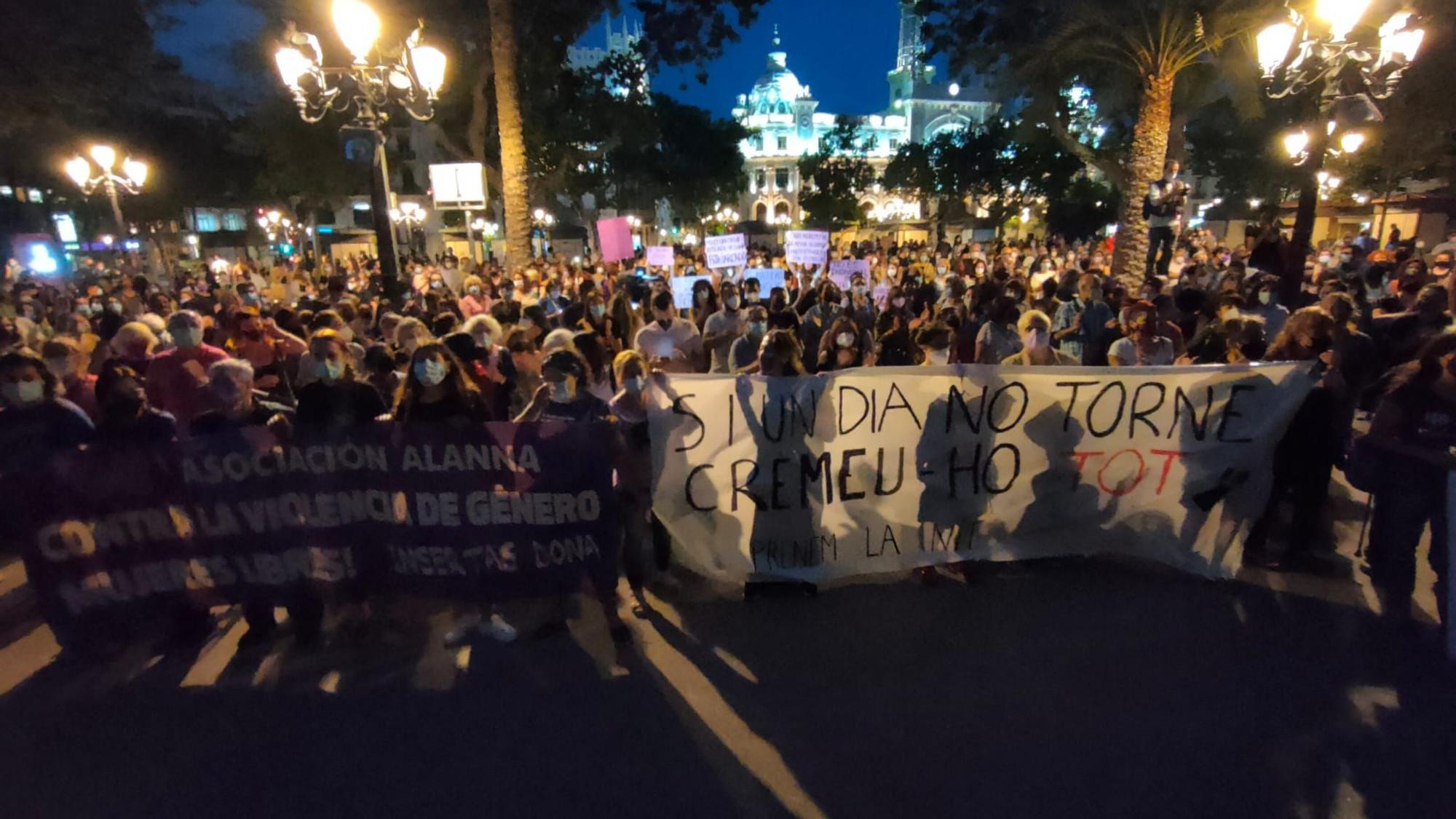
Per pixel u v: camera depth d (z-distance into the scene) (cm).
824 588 500
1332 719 363
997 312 665
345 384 434
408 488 438
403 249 4666
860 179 5953
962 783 327
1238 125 3553
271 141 3534
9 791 334
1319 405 488
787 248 1295
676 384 465
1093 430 495
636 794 325
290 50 773
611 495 434
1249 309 761
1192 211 5138
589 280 955
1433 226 2952
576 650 435
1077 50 1543
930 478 494
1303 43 819
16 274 2406
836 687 394
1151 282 934
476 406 435
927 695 386
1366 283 1062
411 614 467
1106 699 380
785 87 12125
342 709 386
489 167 2541
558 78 2655
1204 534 500
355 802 324
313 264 3834
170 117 3750
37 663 433
